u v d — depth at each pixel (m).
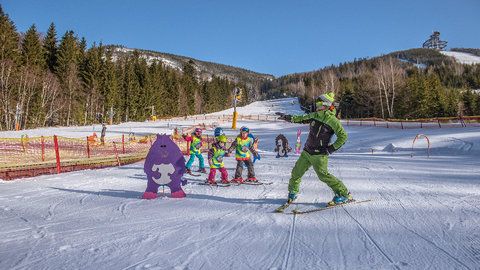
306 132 35.91
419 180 7.43
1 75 40.16
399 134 25.50
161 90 84.31
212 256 2.67
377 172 9.21
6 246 2.97
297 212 4.22
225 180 7.03
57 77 52.72
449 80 130.75
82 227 3.62
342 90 75.00
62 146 15.82
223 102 141.12
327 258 2.61
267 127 51.34
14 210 4.52
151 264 2.49
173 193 5.44
